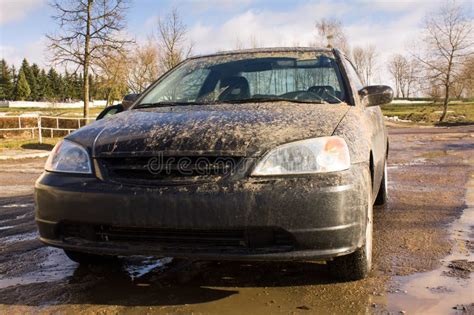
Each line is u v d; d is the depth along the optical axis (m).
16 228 4.68
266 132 2.63
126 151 2.64
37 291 2.91
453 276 3.00
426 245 3.66
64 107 78.94
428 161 9.73
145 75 38.91
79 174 2.72
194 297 2.76
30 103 91.12
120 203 2.53
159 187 2.51
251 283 2.94
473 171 7.86
